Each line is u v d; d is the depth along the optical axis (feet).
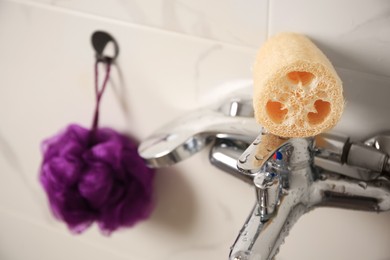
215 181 1.82
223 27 1.56
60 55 1.87
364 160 1.41
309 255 1.76
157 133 1.66
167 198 1.93
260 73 1.25
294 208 1.44
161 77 1.73
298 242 1.76
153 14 1.64
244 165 1.25
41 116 2.03
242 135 1.49
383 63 1.40
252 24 1.51
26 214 2.28
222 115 1.56
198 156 1.80
